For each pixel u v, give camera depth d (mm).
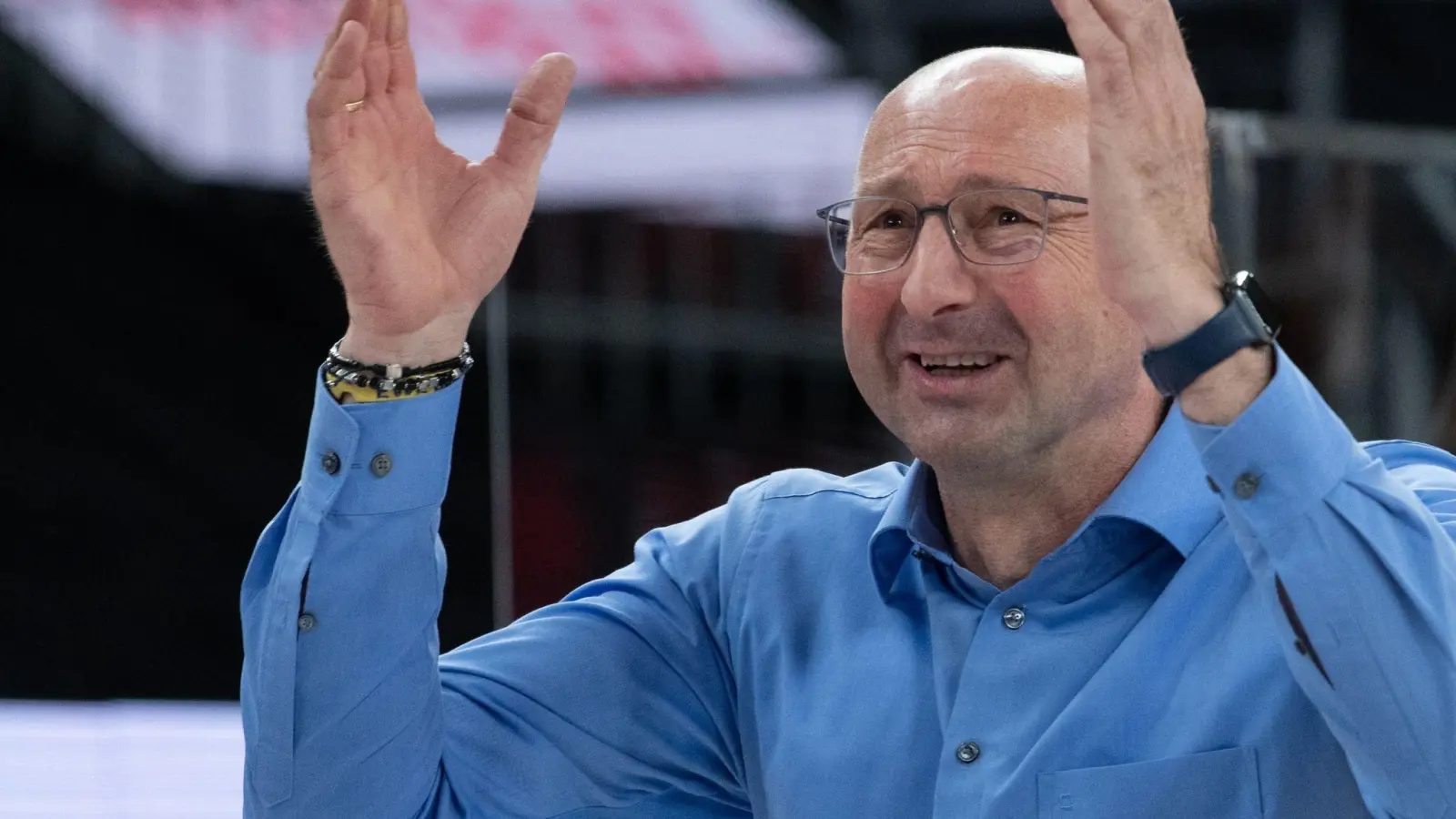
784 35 13328
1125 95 3922
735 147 12945
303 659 4680
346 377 4547
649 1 13008
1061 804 4656
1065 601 4941
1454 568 4078
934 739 4992
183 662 11617
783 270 12734
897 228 4977
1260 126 8711
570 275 12180
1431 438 9562
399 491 4617
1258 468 3941
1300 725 4484
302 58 13789
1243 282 4008
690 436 11641
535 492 10000
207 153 13727
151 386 13312
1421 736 3930
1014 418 4781
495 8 12156
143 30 13727
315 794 4801
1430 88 13305
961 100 4898
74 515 12344
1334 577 3922
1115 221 3959
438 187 4605
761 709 5336
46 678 11227
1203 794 4535
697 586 5633
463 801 5172
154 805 8469
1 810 8203
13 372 12953
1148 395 5047
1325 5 13281
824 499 5633
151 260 13547
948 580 5207
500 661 5410
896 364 4938
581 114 12703
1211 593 4770
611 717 5422
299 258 13734
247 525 12859
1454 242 9570
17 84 13484
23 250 13297
